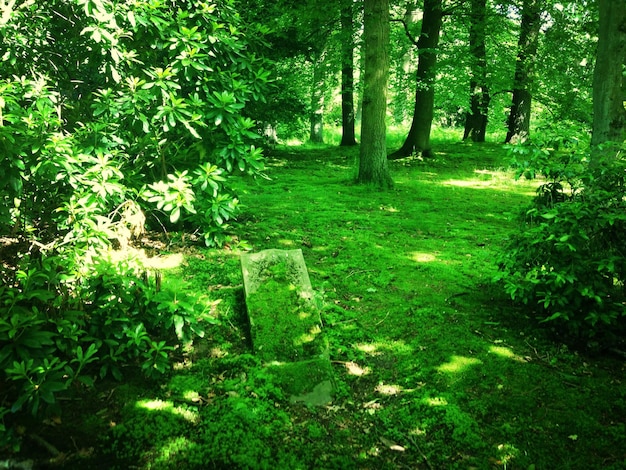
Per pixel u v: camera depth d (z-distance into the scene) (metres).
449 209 7.85
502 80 13.48
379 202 8.22
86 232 3.64
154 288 3.19
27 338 2.45
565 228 3.31
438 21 12.80
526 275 3.55
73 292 3.06
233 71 4.97
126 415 2.63
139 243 5.13
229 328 3.60
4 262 3.99
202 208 4.95
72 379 2.53
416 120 13.48
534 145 3.91
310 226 6.44
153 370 2.90
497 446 2.49
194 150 4.96
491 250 5.69
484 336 3.58
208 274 4.49
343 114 17.25
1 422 2.44
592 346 3.33
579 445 2.49
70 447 2.40
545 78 13.45
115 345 2.85
